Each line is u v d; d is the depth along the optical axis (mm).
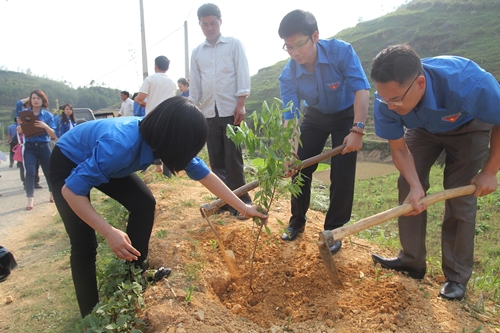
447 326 2436
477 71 2365
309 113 3529
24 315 2986
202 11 4098
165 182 6039
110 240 2064
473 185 2666
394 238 4316
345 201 3408
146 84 6188
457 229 2793
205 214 2850
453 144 2744
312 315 2646
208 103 4301
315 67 3115
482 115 2379
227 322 2438
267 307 2824
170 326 2334
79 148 2334
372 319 2516
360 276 3053
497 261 3736
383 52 2291
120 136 2141
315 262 3166
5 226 5379
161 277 2902
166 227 3912
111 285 2621
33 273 3734
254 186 3000
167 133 2051
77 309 3012
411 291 2797
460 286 2768
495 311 2676
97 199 6328
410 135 3025
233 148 4199
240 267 3285
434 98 2420
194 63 4441
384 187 8008
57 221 5418
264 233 3732
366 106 3072
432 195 2607
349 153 3289
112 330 2318
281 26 2959
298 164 2873
